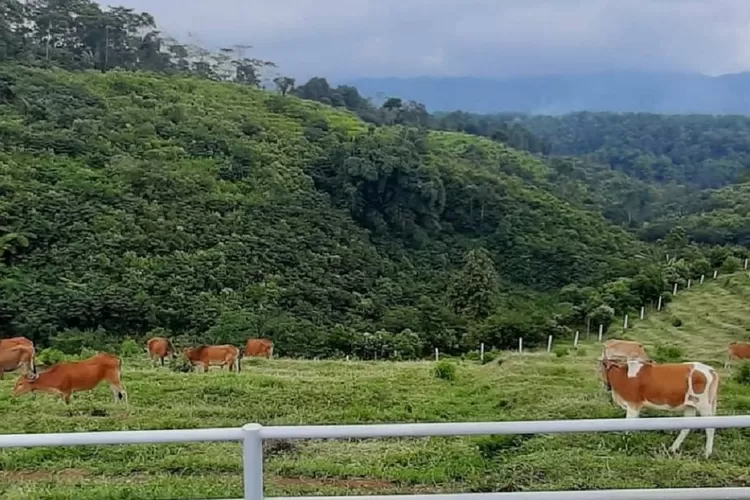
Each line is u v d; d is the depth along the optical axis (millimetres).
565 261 49250
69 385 10664
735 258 41344
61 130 44219
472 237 52219
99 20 75312
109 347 26422
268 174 47781
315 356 28094
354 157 50312
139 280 32375
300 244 41188
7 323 29000
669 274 37625
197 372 15547
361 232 46844
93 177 39594
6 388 12336
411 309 35938
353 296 38156
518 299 41719
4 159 38875
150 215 37938
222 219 40375
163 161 44562
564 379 13008
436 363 18219
